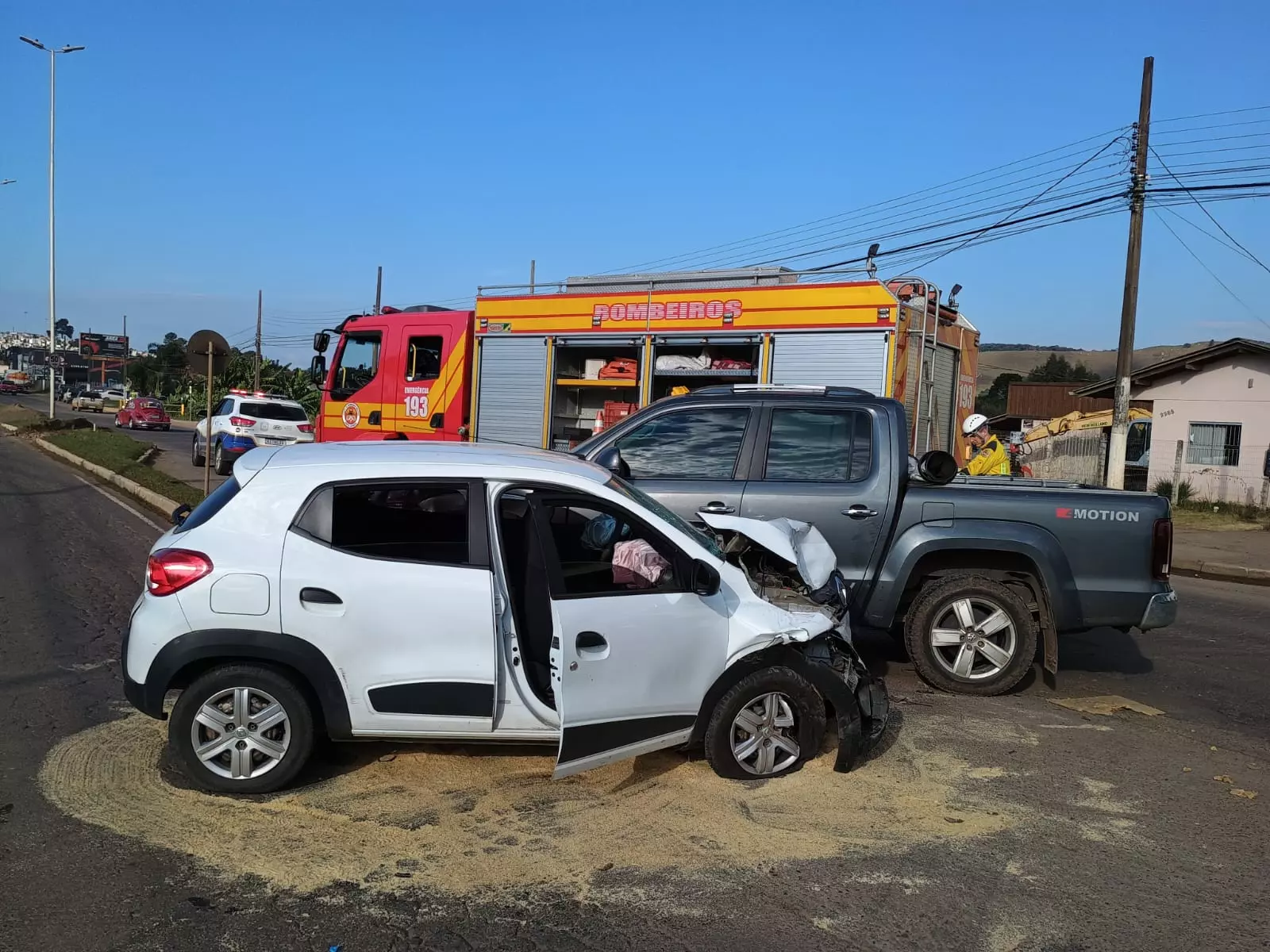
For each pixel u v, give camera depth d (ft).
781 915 11.58
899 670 23.07
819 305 31.60
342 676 14.11
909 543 20.79
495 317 38.86
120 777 15.02
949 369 35.35
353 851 12.91
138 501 52.03
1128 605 20.36
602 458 20.90
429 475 14.57
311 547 14.19
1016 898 12.12
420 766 15.83
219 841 13.08
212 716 14.25
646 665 14.49
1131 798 15.48
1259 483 73.26
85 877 12.06
